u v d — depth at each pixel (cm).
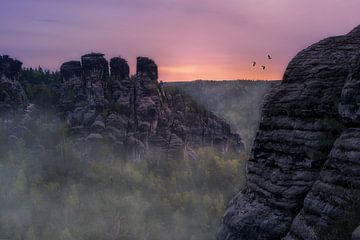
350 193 1844
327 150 2147
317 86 2272
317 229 1917
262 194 2370
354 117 1953
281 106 2395
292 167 2239
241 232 2406
